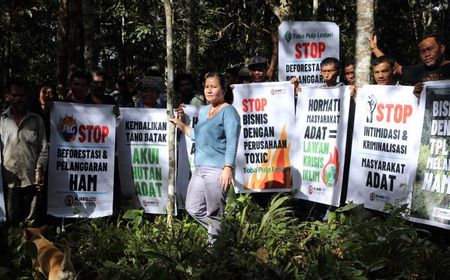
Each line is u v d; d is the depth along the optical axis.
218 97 5.75
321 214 7.32
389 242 5.05
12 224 6.43
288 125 7.07
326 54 7.66
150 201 7.07
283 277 4.83
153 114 7.02
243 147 7.08
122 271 5.11
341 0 16.31
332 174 6.72
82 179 6.86
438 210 5.67
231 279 4.96
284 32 7.70
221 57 19.66
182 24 17.62
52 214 6.78
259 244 5.62
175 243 5.64
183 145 7.06
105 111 6.89
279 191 7.09
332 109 6.75
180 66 19.91
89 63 10.87
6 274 5.40
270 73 9.30
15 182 6.40
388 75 6.63
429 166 5.79
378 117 6.32
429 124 5.82
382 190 6.27
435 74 6.34
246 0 17.56
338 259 5.10
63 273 4.76
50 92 7.18
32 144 6.45
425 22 18.39
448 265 4.88
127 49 21.16
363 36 7.19
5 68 17.20
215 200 5.73
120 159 7.09
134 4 16.98
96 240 5.91
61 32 10.67
